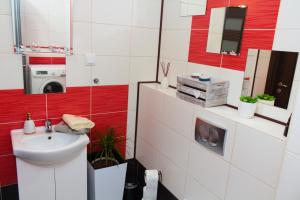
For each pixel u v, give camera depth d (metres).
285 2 1.33
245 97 1.51
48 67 1.93
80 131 1.91
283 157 1.14
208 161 1.63
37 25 1.83
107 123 2.32
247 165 1.37
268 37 1.43
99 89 2.20
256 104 1.50
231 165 1.47
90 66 2.11
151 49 2.35
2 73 1.80
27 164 1.70
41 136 1.89
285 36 1.35
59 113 2.07
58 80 2.00
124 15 2.15
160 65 2.38
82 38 2.02
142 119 2.37
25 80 1.88
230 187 1.48
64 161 1.80
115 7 2.10
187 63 2.04
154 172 1.97
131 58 2.28
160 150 2.14
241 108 1.50
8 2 1.72
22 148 1.63
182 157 1.87
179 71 2.14
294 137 1.04
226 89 1.71
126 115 2.41
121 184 2.11
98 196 2.03
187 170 1.83
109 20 2.10
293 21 1.30
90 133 2.25
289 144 1.06
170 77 2.25
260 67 1.49
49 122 1.94
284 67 1.36
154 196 2.00
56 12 1.87
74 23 1.96
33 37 1.83
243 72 1.60
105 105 2.27
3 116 1.88
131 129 2.48
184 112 1.82
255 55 1.51
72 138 1.93
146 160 2.37
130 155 2.55
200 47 1.90
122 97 2.33
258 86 1.51
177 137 1.91
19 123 1.94
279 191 1.11
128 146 2.51
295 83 1.32
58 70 1.98
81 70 2.08
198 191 1.74
